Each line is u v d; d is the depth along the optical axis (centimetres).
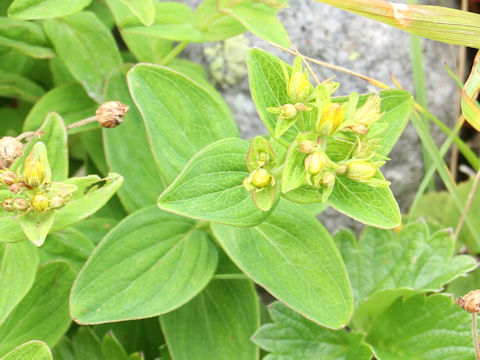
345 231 22
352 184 16
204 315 20
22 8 18
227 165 16
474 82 20
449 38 20
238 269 20
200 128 19
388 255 22
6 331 18
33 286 18
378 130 16
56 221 16
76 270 20
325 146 16
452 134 22
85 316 17
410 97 18
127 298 18
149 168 22
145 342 22
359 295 21
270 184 16
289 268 18
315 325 20
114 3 22
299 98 16
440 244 21
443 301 19
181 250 19
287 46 20
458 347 19
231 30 22
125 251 18
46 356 16
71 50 22
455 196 22
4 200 16
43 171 16
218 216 16
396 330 20
